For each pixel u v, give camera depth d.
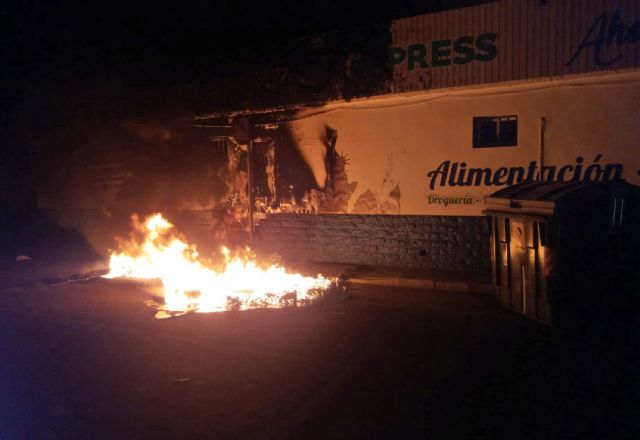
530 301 7.48
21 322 7.69
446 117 10.65
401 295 9.20
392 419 4.54
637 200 6.80
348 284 10.15
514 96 9.99
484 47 10.05
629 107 9.19
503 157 10.20
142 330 7.20
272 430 4.37
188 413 4.70
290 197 12.48
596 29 9.16
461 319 7.63
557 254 6.86
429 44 10.55
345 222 11.89
